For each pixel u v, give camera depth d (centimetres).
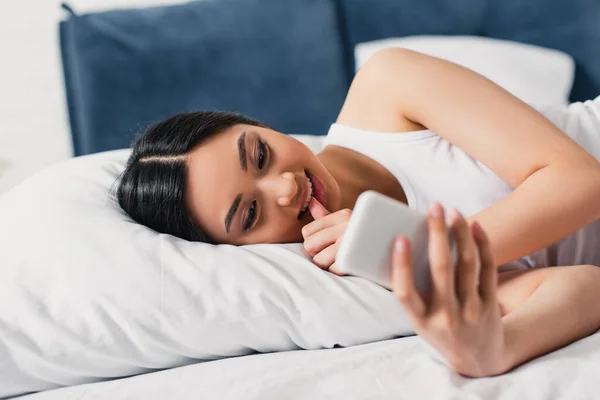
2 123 208
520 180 94
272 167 95
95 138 178
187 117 100
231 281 87
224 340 88
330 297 86
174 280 87
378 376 74
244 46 183
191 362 91
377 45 185
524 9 190
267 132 98
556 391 67
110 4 209
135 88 179
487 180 103
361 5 192
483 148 96
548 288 82
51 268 89
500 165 95
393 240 59
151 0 209
